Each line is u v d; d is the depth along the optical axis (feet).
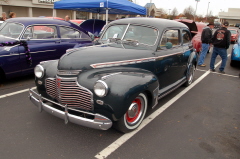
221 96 16.97
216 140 10.44
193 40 30.27
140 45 12.67
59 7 29.12
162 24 13.19
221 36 23.56
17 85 17.04
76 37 21.06
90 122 8.68
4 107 12.86
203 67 28.09
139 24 13.37
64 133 10.37
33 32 17.65
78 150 9.12
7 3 63.62
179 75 16.25
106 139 10.05
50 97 10.81
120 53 10.97
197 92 17.69
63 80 9.56
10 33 17.33
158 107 14.16
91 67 9.71
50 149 9.09
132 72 10.34
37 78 11.01
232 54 28.14
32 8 73.20
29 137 9.88
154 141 10.07
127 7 26.45
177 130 11.21
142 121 11.94
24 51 16.74
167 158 8.89
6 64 15.80
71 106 9.71
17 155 8.59
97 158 8.68
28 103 13.62
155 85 10.60
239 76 23.73
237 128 11.77
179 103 15.02
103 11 32.35
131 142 9.90
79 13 87.66
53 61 11.71
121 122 9.68
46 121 11.41
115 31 14.11
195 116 13.04
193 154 9.23
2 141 9.46
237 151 9.62
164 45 13.19
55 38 19.11
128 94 8.78
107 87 8.52
